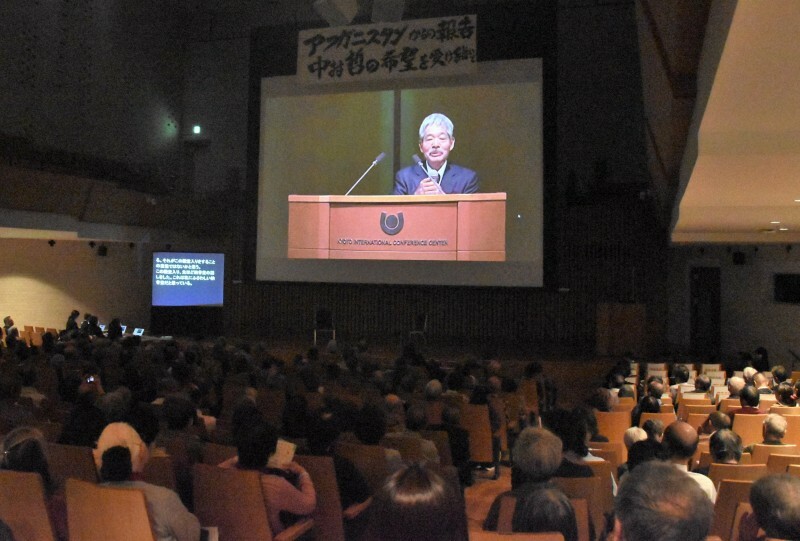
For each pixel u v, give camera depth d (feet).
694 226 38.24
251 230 54.49
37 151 49.80
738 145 19.65
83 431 14.29
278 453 12.12
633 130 57.67
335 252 51.90
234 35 67.56
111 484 9.62
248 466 11.06
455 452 17.12
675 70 20.81
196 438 14.28
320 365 31.19
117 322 41.50
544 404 28.96
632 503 4.71
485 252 48.75
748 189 26.18
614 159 57.93
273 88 53.98
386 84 51.31
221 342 33.17
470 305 55.98
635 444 11.89
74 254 54.80
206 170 67.36
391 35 50.31
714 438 13.60
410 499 5.07
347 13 45.57
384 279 51.70
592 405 21.39
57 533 10.07
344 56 51.26
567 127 59.00
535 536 7.34
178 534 9.42
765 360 40.86
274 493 10.61
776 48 13.46
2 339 43.34
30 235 46.83
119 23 58.80
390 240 50.72
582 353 47.60
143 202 52.16
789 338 44.75
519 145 48.57
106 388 24.25
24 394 24.22
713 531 11.50
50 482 10.72
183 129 67.51
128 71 59.88
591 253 53.01
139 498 8.86
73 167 53.06
